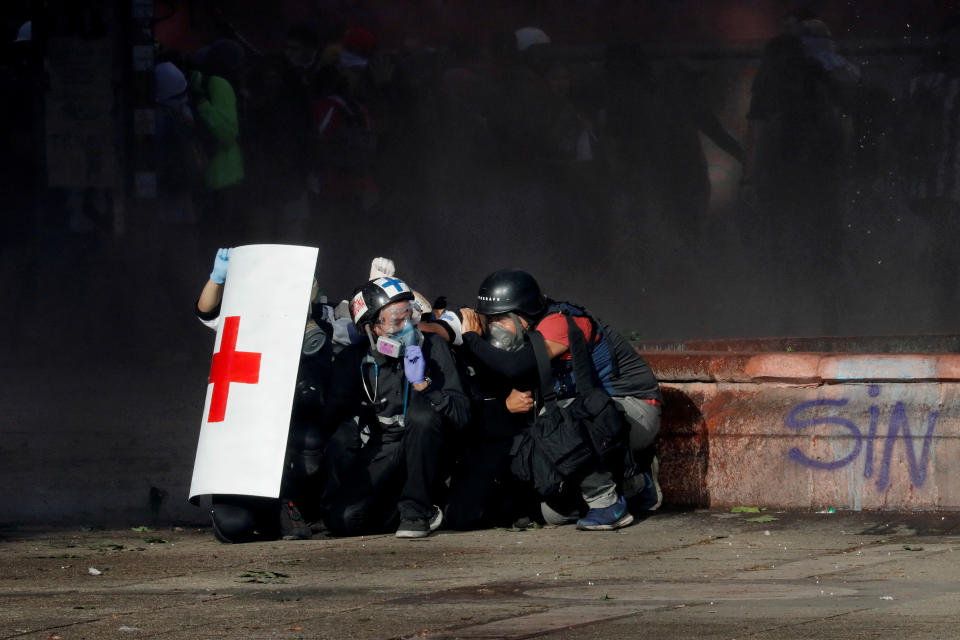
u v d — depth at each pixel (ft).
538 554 76.95
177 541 83.41
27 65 190.90
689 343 113.50
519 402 86.17
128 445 118.73
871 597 63.16
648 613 60.44
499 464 86.17
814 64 186.60
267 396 82.28
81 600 65.05
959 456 86.22
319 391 85.40
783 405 88.89
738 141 227.20
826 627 56.90
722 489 90.02
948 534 80.48
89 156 183.93
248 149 187.11
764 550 76.84
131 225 185.88
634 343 113.60
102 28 182.60
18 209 192.44
